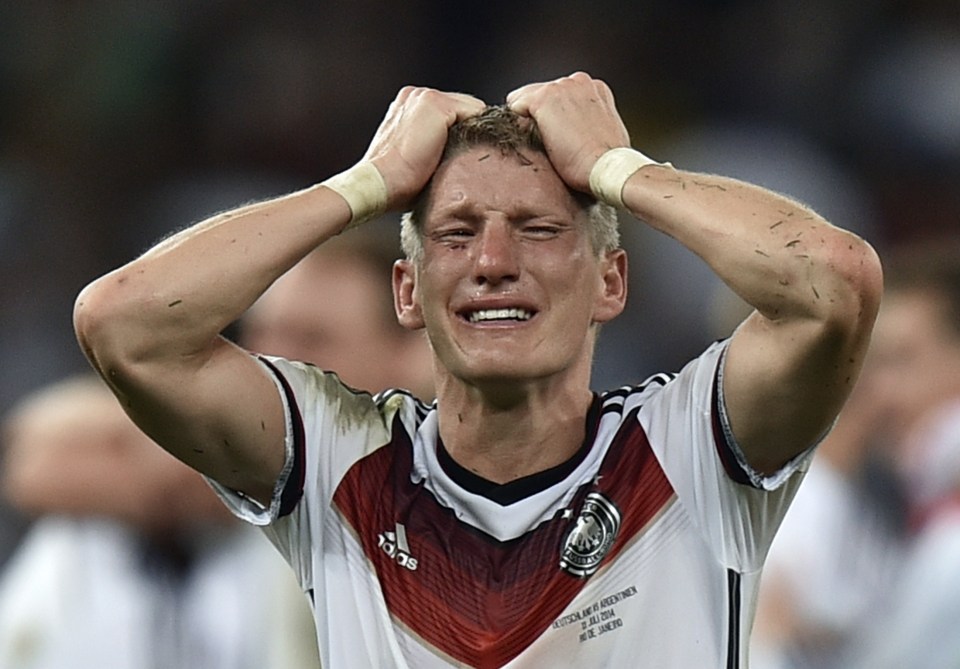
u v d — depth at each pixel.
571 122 12.52
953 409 23.38
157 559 21.03
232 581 21.12
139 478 20.89
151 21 44.69
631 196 12.17
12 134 43.88
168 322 11.92
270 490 12.49
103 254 41.50
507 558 12.20
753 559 12.23
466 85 44.81
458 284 12.28
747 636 12.20
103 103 43.91
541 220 12.30
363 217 12.54
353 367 19.08
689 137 43.69
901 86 43.47
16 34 45.09
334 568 12.41
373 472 12.62
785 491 12.28
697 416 12.20
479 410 12.46
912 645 20.64
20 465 20.95
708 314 36.84
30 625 20.27
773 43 44.84
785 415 11.77
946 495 22.22
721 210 11.88
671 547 12.10
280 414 12.39
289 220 12.28
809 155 43.09
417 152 12.55
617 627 11.98
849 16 44.62
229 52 44.41
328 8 45.00
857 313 11.50
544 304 12.24
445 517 12.40
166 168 43.22
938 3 44.69
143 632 20.53
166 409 12.05
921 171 42.78
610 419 12.64
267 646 18.78
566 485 12.37
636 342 36.78
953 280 24.48
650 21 45.31
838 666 22.20
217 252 12.09
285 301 19.11
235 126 43.72
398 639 12.16
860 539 22.73
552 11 45.22
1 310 38.94
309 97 44.00
